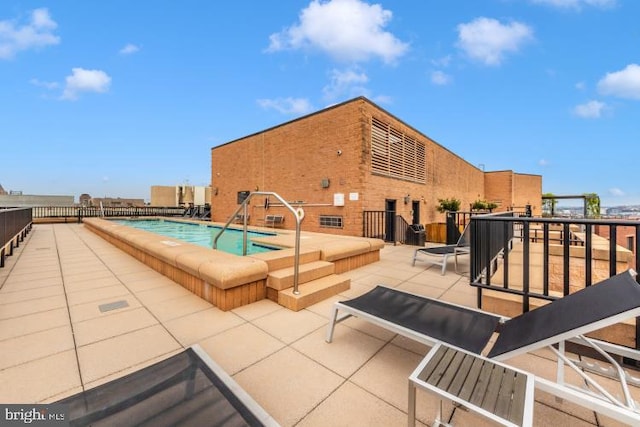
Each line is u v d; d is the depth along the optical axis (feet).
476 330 5.68
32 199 84.17
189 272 10.44
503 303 8.19
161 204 82.69
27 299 9.68
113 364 5.90
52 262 15.48
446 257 14.07
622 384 4.30
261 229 28.81
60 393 4.95
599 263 11.73
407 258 18.43
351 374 5.74
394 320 6.20
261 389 5.25
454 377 3.95
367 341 7.14
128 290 10.75
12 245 17.84
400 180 32.07
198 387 4.07
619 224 6.00
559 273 10.71
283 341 7.09
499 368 4.17
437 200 42.75
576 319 4.39
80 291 10.59
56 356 6.15
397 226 27.45
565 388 3.70
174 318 8.33
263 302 9.84
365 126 26.14
